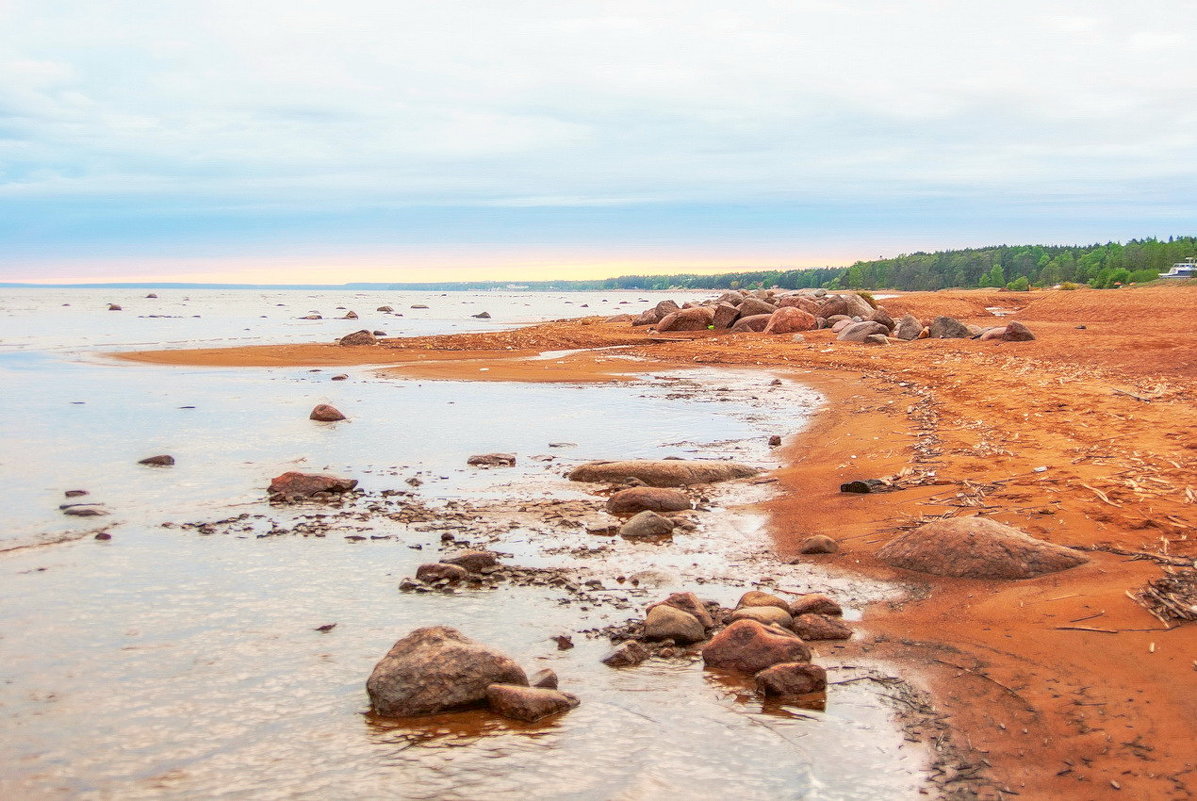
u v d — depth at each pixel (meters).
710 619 7.61
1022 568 8.24
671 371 30.42
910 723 5.75
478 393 24.31
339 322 64.31
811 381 26.81
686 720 5.89
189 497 12.14
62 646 7.02
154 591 8.32
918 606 7.84
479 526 10.74
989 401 18.55
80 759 5.35
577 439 16.95
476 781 5.12
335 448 15.96
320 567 9.09
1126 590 7.45
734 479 13.35
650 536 10.30
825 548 9.50
